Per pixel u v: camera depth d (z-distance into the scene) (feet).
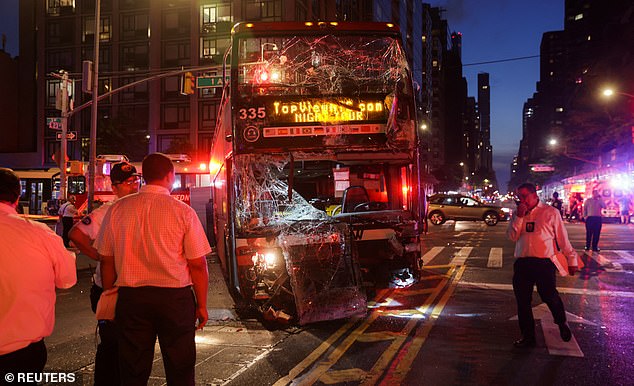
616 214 98.02
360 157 26.71
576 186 121.49
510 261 42.78
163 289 11.02
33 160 188.44
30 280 9.34
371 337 20.70
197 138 176.65
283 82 25.81
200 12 175.42
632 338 20.17
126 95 182.91
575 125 188.14
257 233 23.94
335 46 26.61
